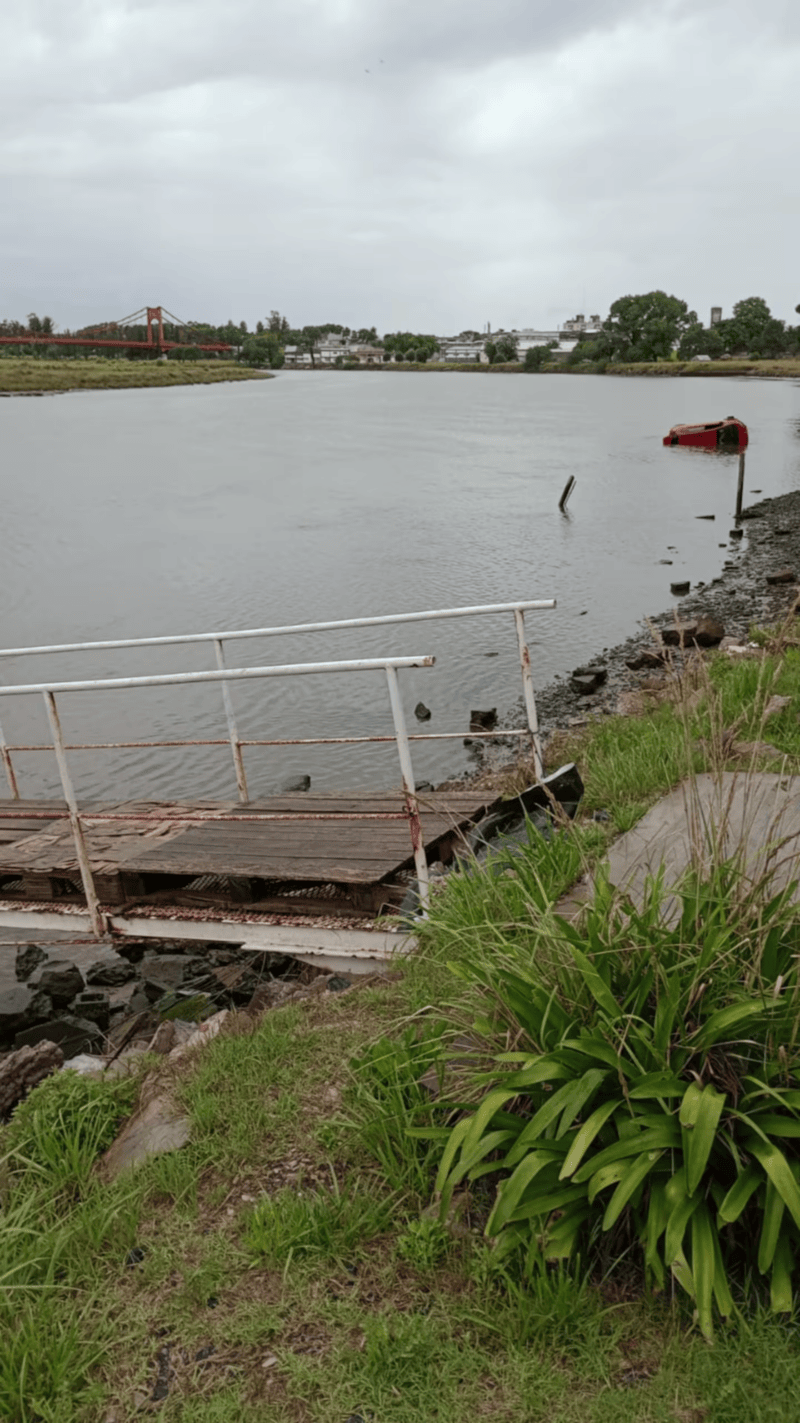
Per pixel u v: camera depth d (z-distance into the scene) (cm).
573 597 2114
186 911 588
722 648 1370
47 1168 372
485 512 3434
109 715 1519
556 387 15338
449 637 1844
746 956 318
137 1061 448
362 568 2522
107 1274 315
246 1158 355
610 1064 294
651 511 3328
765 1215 268
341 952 541
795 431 6109
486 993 362
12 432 7750
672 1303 276
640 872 498
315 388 16650
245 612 2117
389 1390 262
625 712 1137
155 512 3734
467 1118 314
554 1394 256
